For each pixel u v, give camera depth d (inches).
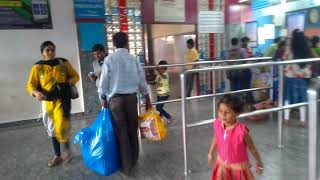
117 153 115.2
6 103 196.7
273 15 242.2
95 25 214.5
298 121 171.8
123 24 227.6
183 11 253.9
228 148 78.4
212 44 271.0
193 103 246.7
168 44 255.3
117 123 113.4
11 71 195.8
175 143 147.6
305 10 214.8
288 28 229.3
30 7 194.9
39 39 200.2
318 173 52.6
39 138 171.6
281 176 106.4
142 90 121.6
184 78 109.3
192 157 127.8
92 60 215.0
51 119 123.5
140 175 113.3
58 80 120.4
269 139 144.7
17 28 193.5
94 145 113.4
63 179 114.4
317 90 51.8
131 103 114.8
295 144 137.2
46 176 118.0
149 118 118.4
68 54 209.2
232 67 116.3
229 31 274.1
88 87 215.8
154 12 241.0
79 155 138.8
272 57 189.8
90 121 204.8
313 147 52.2
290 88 166.6
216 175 82.5
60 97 121.3
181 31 259.8
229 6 272.5
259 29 257.3
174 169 117.2
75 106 215.8
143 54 240.8
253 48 263.7
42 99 117.0
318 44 185.3
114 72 111.3
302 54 172.9
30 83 119.0
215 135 83.9
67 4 205.3
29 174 120.8
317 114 51.8
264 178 105.3
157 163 123.9
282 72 130.7
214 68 114.0
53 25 202.8
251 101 186.1
